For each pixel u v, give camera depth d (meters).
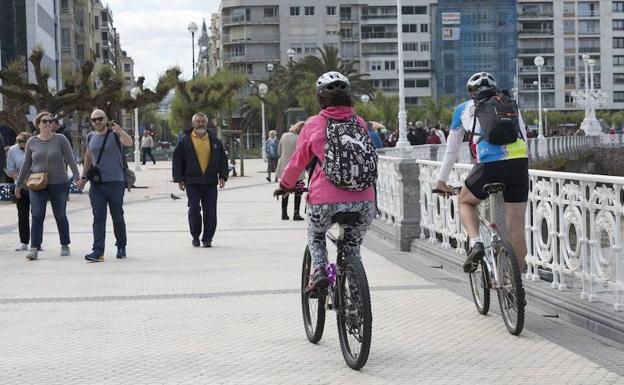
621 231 7.97
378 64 150.88
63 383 6.84
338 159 7.02
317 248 7.46
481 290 9.14
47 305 10.12
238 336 8.41
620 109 165.00
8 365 7.43
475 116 8.60
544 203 9.61
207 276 12.12
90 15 133.75
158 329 8.76
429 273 12.00
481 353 7.55
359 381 6.78
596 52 163.12
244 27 146.62
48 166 14.21
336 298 7.39
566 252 9.14
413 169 14.32
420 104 151.25
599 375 6.73
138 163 52.03
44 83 33.00
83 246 15.88
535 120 143.12
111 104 36.53
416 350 7.72
